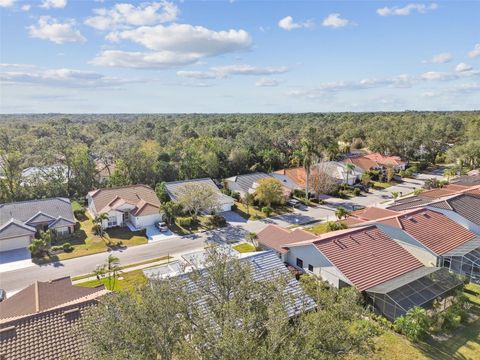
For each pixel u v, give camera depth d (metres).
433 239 33.72
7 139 79.00
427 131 105.00
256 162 84.62
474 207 39.72
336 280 29.47
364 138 124.00
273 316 13.00
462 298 27.31
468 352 22.38
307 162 63.06
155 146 87.44
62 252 42.75
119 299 14.11
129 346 12.43
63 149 68.81
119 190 58.34
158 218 52.53
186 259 33.66
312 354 12.45
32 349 18.17
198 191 52.53
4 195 59.81
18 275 37.06
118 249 43.62
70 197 66.12
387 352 22.34
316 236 35.81
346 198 66.69
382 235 34.84
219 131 121.06
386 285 27.66
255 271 23.27
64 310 20.66
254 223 52.88
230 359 11.14
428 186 69.00
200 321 13.24
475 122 113.62
